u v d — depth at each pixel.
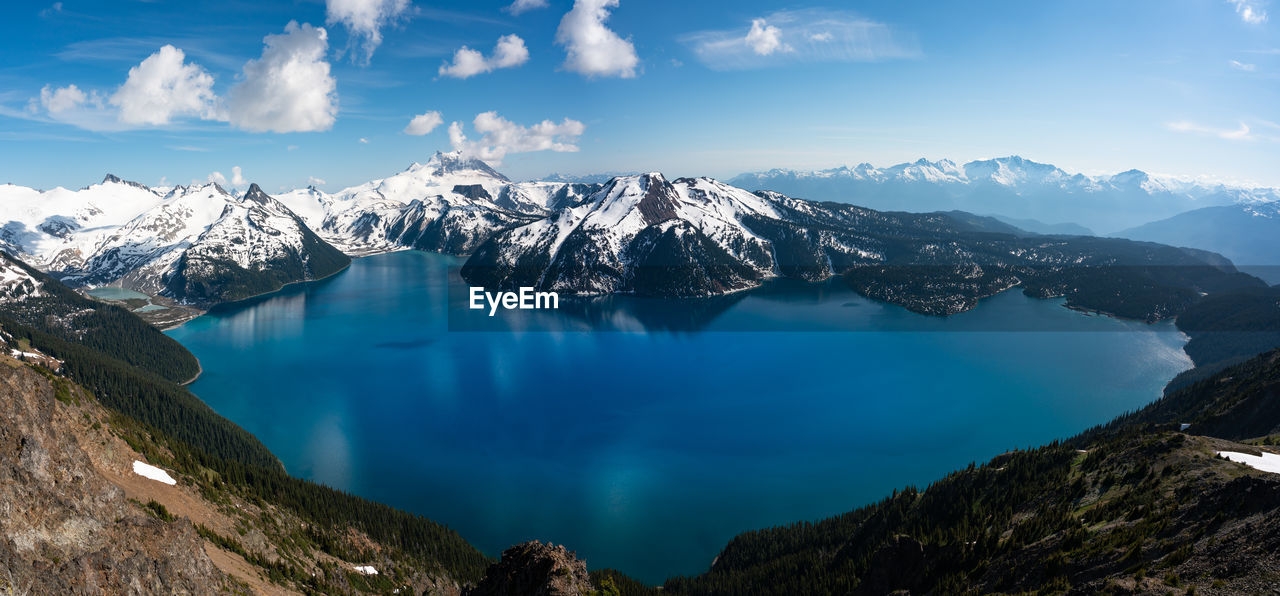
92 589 63.69
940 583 102.19
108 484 81.81
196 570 79.81
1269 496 79.12
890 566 117.62
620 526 185.88
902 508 146.38
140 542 75.19
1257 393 156.75
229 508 117.56
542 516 191.62
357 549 134.25
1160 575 76.56
